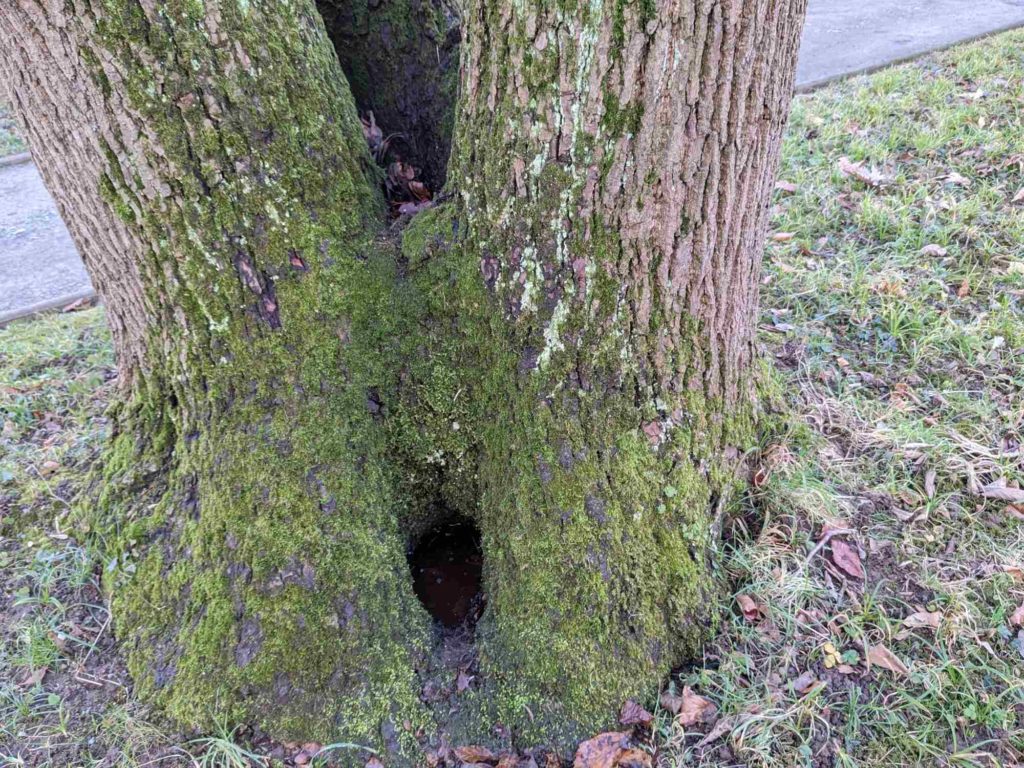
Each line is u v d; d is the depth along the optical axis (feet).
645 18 5.04
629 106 5.37
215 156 5.78
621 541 6.62
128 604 6.88
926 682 6.46
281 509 6.51
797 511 7.73
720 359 6.90
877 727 6.31
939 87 15.88
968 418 8.83
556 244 6.04
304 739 6.39
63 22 5.15
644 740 6.43
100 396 10.10
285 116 6.09
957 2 23.24
